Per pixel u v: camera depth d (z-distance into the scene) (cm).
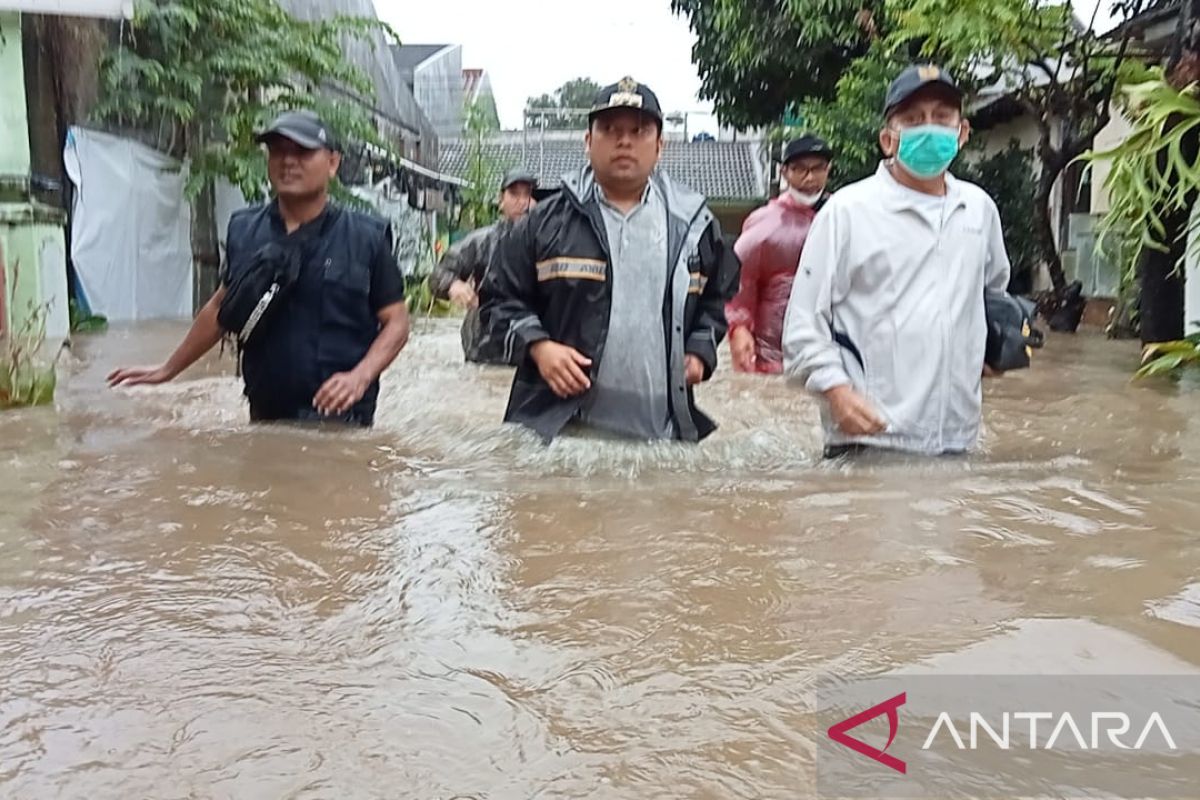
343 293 425
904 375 360
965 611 201
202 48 1216
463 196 2603
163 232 1224
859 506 285
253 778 141
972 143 1611
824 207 374
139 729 154
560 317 375
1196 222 634
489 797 136
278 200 433
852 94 1320
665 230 377
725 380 598
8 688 168
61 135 1017
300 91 1402
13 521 266
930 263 360
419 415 469
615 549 244
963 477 325
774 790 137
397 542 250
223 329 443
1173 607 203
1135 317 966
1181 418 461
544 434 367
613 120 363
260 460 346
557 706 162
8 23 814
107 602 207
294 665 177
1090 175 1328
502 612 202
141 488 304
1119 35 1050
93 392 525
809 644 185
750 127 1806
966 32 1038
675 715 159
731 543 248
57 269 866
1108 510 280
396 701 163
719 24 1547
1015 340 381
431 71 3172
